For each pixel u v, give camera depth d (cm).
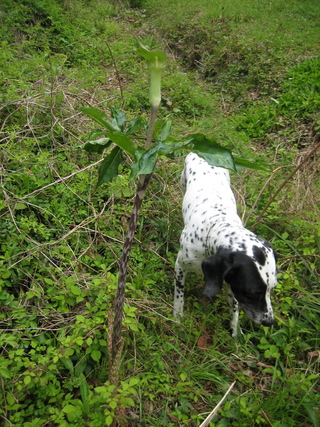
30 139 177
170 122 79
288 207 183
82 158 180
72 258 143
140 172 70
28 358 112
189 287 149
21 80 200
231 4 471
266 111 275
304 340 137
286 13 462
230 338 133
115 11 448
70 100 201
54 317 123
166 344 125
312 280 156
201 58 372
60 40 320
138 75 286
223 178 158
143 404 112
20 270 133
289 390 113
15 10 327
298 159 220
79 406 100
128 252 84
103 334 115
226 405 110
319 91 288
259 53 347
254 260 109
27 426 95
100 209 166
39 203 157
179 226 171
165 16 437
